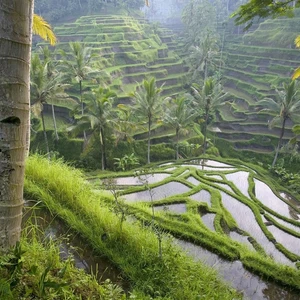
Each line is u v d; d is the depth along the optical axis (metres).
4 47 2.17
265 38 44.00
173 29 69.88
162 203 12.08
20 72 2.29
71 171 6.43
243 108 36.12
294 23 41.34
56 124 28.92
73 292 2.77
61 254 3.96
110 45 41.66
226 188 16.69
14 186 2.50
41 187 5.25
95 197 5.75
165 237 5.89
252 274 6.43
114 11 57.28
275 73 38.50
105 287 3.21
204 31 47.72
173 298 3.58
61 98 22.16
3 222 2.50
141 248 4.31
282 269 6.59
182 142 28.86
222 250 6.99
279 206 17.02
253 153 30.31
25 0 2.21
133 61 41.28
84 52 26.42
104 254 4.13
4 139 2.33
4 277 2.42
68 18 56.06
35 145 27.03
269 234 12.10
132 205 7.93
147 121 26.67
